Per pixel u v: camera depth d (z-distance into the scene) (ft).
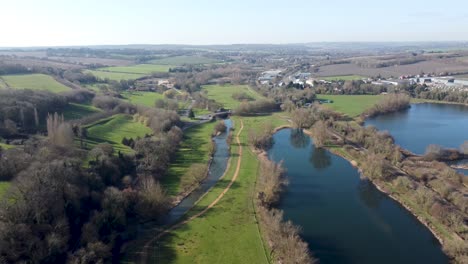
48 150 368.27
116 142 504.43
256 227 316.81
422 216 338.34
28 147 377.91
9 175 324.39
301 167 475.31
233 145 561.02
